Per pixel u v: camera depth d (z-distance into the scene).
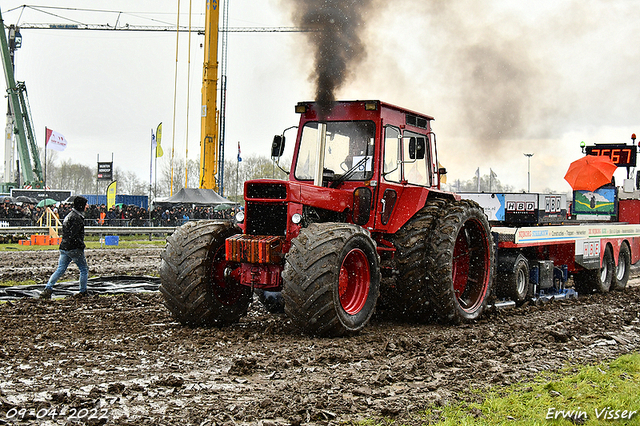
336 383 5.19
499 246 10.33
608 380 5.51
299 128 8.45
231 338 6.85
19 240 22.33
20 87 42.47
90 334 7.00
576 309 10.12
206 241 7.42
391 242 8.27
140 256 18.20
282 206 7.30
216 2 32.25
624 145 15.63
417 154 8.36
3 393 4.70
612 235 13.02
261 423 4.24
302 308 6.66
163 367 5.57
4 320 7.77
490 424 4.32
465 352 6.48
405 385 5.24
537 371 5.84
